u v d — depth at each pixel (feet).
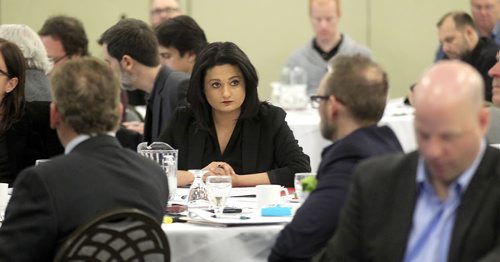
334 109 19.15
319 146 39.52
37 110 29.37
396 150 18.93
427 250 15.60
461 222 15.25
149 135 32.45
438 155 14.76
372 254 16.06
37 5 58.23
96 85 18.63
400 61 61.36
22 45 30.53
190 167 27.76
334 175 18.85
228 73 26.89
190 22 35.01
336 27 51.26
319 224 18.74
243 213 22.86
